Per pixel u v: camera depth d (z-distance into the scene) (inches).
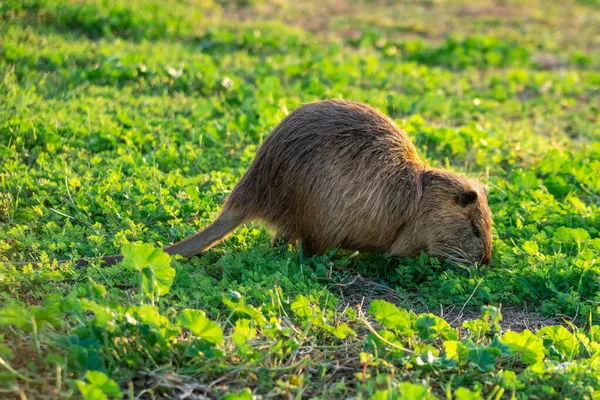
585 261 335.0
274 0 1015.6
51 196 365.4
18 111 450.0
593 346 269.0
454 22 1026.7
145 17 770.2
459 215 346.3
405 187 339.9
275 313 269.9
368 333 272.7
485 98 680.4
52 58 588.1
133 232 333.1
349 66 689.6
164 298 271.0
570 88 747.4
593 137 599.5
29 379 207.8
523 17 1100.5
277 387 225.1
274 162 334.6
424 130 517.7
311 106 342.3
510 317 311.3
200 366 230.8
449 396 216.4
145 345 228.4
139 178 394.6
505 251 362.6
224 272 312.7
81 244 319.6
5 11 701.3
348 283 323.6
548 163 482.3
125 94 549.3
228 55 711.7
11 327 234.8
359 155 331.9
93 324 227.0
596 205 441.4
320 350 255.9
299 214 335.9
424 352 250.4
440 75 734.5
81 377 213.9
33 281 278.7
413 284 335.0
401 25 970.1
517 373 254.8
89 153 430.3
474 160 507.2
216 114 537.0
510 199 420.5
